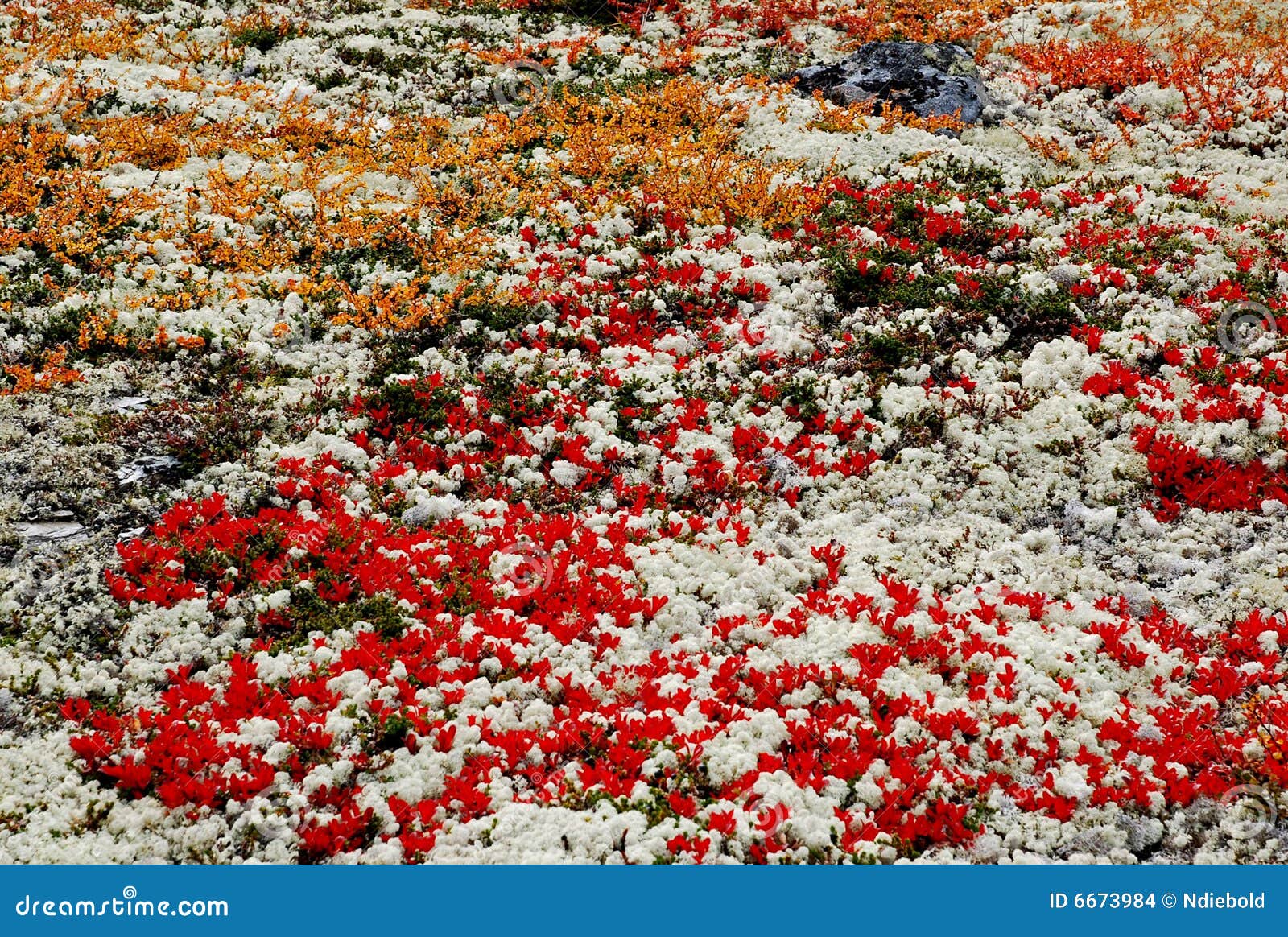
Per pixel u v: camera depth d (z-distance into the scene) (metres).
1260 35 20.75
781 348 12.91
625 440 11.66
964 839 7.40
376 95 18.38
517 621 9.05
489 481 11.01
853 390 12.34
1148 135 17.97
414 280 13.67
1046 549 10.41
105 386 11.48
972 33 21.59
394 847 7.11
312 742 7.81
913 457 11.46
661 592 9.60
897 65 19.50
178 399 11.54
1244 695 8.62
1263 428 11.35
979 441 11.66
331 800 7.52
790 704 8.48
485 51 20.50
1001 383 12.47
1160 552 10.27
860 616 9.38
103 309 12.59
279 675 8.45
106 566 9.41
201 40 19.77
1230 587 9.80
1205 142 17.58
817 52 21.58
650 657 8.84
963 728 8.22
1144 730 8.18
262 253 13.89
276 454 10.96
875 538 10.45
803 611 9.38
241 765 7.65
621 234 15.05
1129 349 12.79
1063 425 11.80
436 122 17.30
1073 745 8.10
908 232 15.09
